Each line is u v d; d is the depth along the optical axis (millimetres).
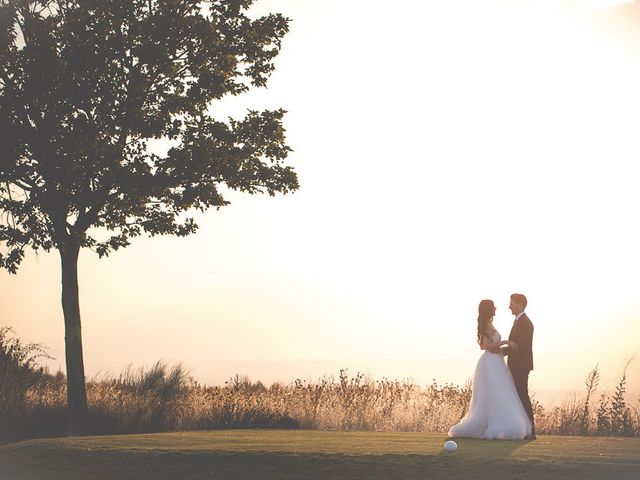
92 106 21594
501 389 16125
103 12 21984
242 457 13164
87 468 13477
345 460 12648
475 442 15195
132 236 23078
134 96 21859
